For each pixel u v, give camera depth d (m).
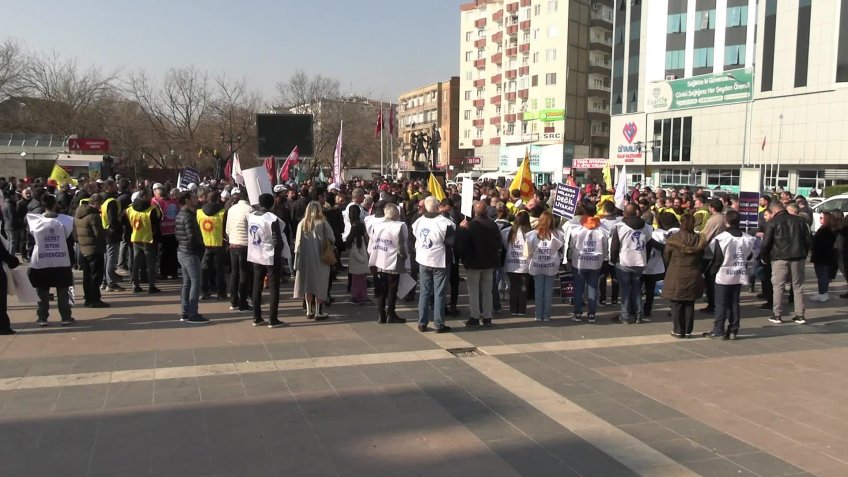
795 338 8.07
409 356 6.90
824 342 7.84
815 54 40.28
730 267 7.86
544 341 7.76
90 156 35.66
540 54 70.56
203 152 49.88
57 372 6.08
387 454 4.32
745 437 4.74
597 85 70.88
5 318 7.53
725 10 48.84
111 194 11.56
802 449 4.53
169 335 7.66
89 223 9.07
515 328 8.49
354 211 9.84
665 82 46.53
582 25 69.19
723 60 49.19
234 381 5.89
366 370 6.34
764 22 43.72
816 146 40.47
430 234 7.95
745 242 7.88
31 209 13.02
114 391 5.54
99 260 9.23
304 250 8.45
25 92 57.06
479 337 7.91
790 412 5.30
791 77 41.88
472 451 4.40
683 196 15.72
